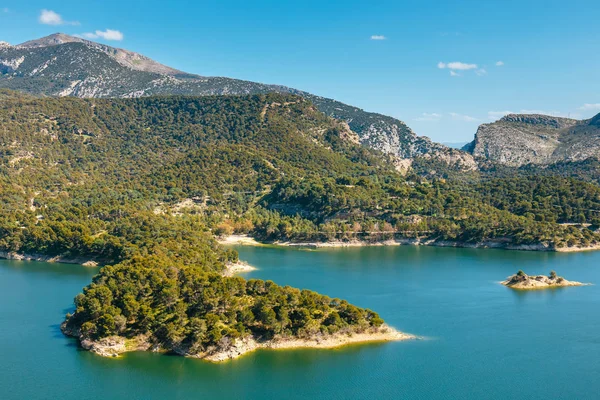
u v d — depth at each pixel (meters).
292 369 177.50
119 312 197.12
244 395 162.00
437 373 176.38
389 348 195.75
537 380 173.38
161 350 188.12
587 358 190.88
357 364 181.62
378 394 163.00
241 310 199.38
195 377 172.25
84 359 183.38
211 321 191.00
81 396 161.25
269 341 193.75
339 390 164.62
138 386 166.88
